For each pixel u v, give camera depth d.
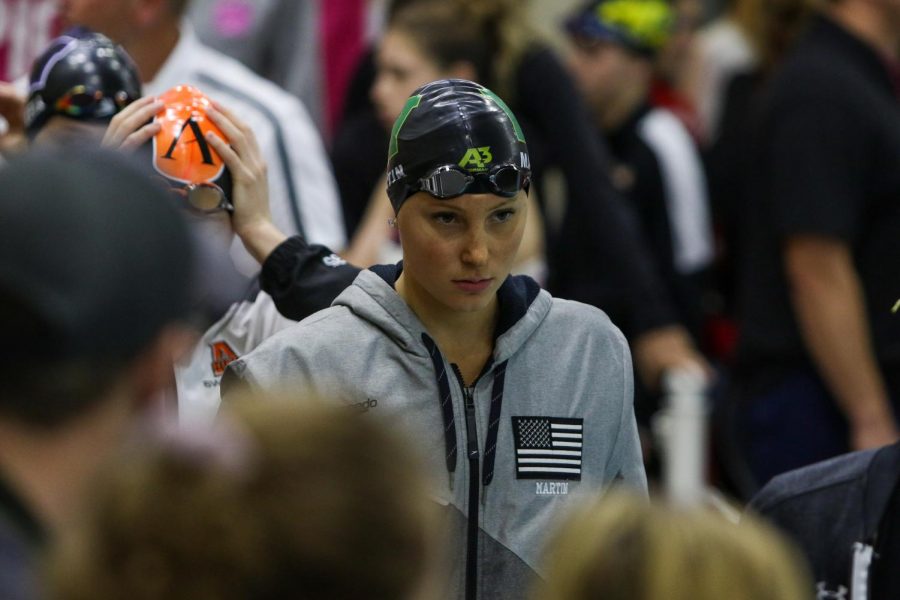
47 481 5.58
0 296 5.42
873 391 16.03
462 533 9.11
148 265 5.57
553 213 18.53
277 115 14.99
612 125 20.75
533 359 9.43
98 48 11.37
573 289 18.20
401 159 8.92
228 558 4.88
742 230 18.53
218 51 19.34
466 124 8.79
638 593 5.56
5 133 13.59
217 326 10.77
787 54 17.50
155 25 14.91
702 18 28.33
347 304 9.38
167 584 4.87
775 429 16.44
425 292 9.29
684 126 21.92
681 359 18.08
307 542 4.92
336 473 5.01
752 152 17.00
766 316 16.59
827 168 16.14
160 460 4.99
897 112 16.48
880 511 9.83
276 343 9.22
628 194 20.44
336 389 9.08
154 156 10.41
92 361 5.51
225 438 5.02
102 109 11.20
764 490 10.41
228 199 10.69
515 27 17.11
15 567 5.48
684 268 20.58
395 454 5.12
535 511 9.23
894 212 16.20
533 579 9.12
